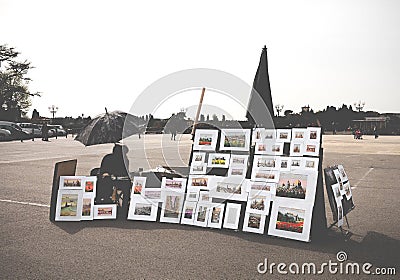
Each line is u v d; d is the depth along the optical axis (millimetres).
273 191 7613
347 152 30234
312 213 7293
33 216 8672
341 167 8461
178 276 5516
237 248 6750
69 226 7941
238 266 5930
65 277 5406
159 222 8375
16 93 75438
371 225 8383
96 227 7898
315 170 7438
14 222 8164
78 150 28547
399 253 6605
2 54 75125
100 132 9516
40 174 15250
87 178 8570
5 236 7211
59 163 8484
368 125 89562
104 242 6945
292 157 7645
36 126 51438
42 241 6938
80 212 8375
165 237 7312
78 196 8453
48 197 10758
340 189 7996
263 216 7574
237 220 7836
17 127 44719
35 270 5629
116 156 9133
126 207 8805
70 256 6207
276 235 7371
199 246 6824
